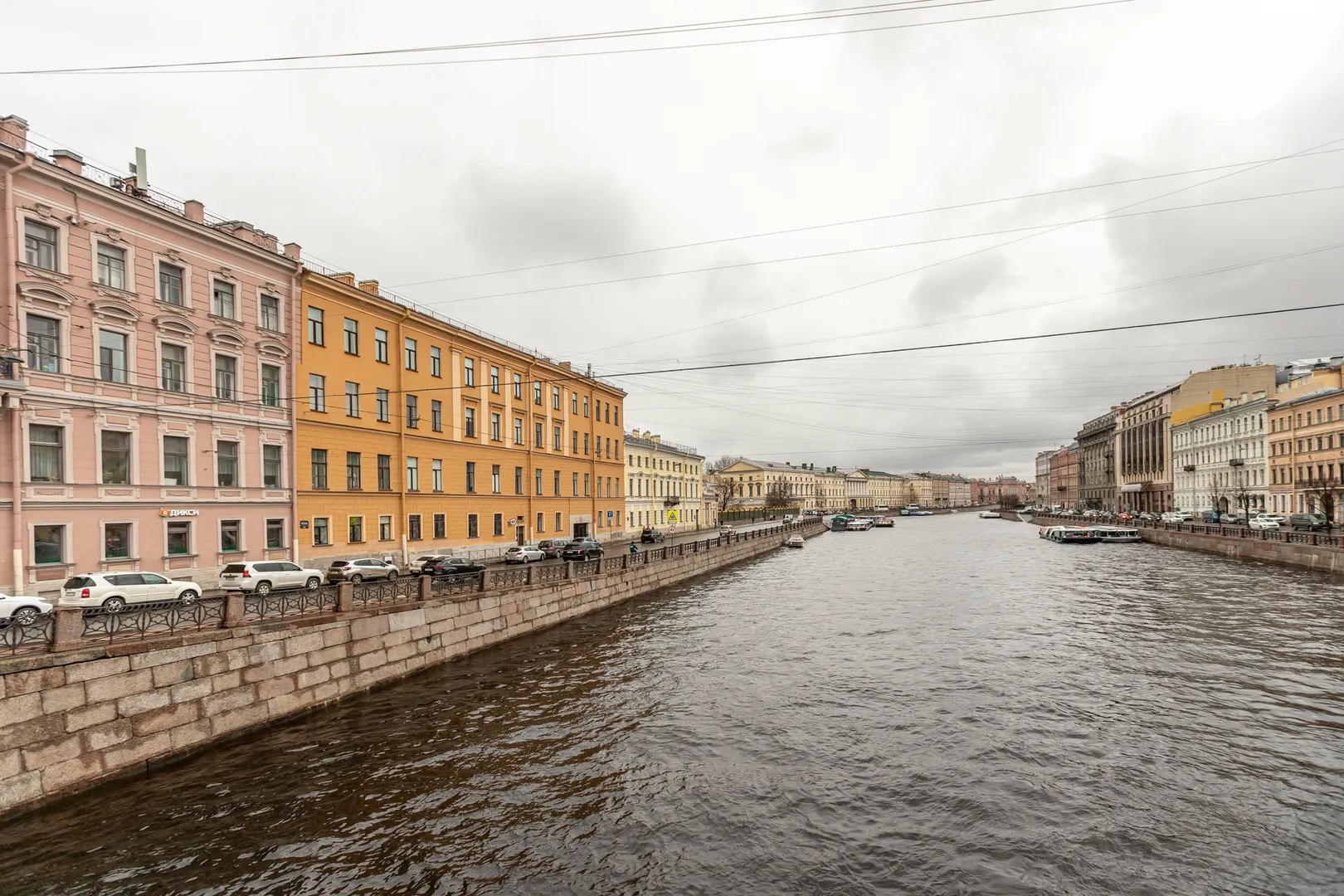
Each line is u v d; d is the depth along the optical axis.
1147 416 94.75
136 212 21.52
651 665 18.14
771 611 27.22
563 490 50.09
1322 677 16.47
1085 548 59.59
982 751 12.08
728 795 10.39
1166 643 20.27
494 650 19.95
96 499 19.98
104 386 20.38
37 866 8.25
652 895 7.82
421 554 33.75
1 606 14.54
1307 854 8.62
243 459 24.77
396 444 32.59
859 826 9.45
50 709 9.65
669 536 70.19
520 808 9.94
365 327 31.14
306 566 27.11
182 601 12.09
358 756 11.78
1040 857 8.62
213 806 9.84
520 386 44.53
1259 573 36.22
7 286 18.25
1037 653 19.23
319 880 8.05
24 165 18.56
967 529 104.62
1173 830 9.27
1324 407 54.25
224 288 24.72
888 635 21.94
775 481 144.12
